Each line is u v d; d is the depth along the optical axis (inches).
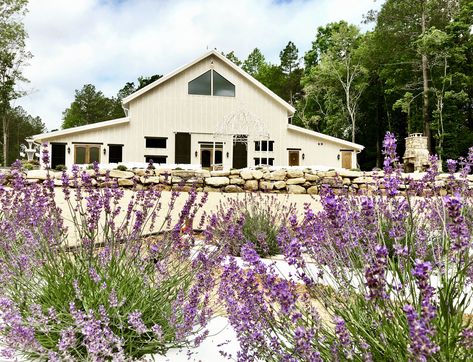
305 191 526.3
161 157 954.1
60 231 114.6
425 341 47.2
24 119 3152.1
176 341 94.2
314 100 1931.6
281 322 74.5
